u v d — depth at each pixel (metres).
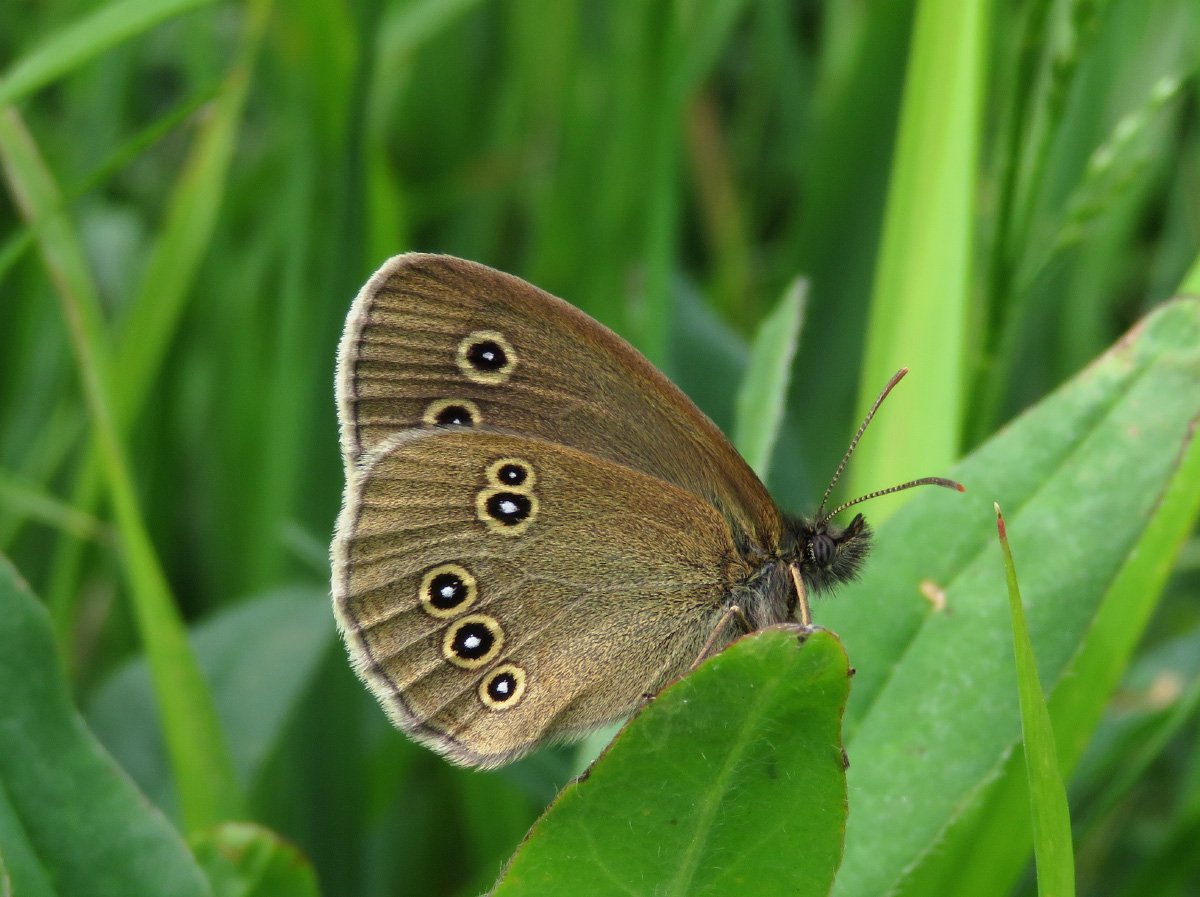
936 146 0.22
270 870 0.21
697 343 0.24
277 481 0.25
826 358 0.26
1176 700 0.22
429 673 0.22
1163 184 0.27
